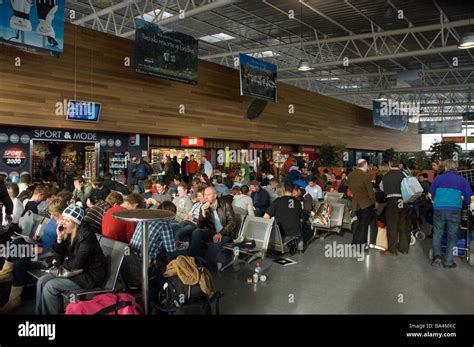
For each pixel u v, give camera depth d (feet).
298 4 46.11
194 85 46.21
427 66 78.59
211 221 18.22
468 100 107.76
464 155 62.18
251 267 18.35
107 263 11.86
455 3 44.42
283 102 62.39
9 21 27.86
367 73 83.82
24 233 17.19
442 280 16.46
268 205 24.36
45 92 32.58
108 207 16.53
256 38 61.00
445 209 18.19
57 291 10.90
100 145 38.52
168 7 47.91
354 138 85.81
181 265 11.39
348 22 52.03
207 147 50.72
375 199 21.35
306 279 16.60
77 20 48.14
